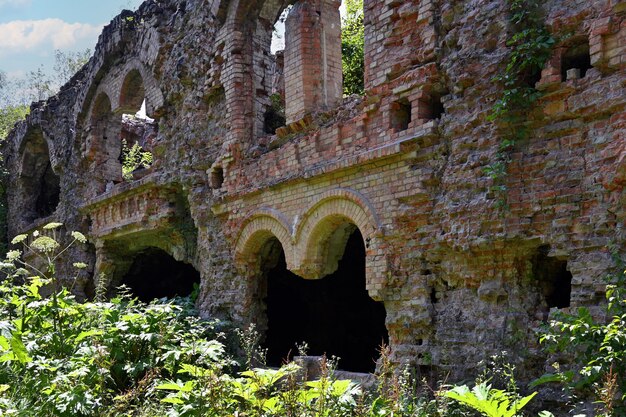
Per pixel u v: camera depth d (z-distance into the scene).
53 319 8.89
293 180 9.73
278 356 13.57
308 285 14.12
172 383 5.82
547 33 6.67
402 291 7.98
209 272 11.87
